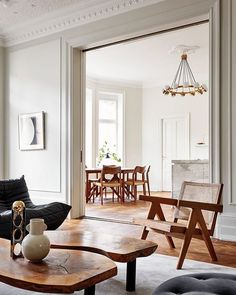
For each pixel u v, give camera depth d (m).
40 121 6.11
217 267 3.08
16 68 6.57
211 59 4.21
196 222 3.15
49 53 6.02
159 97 10.25
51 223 3.92
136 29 4.91
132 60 8.07
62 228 4.75
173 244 3.76
